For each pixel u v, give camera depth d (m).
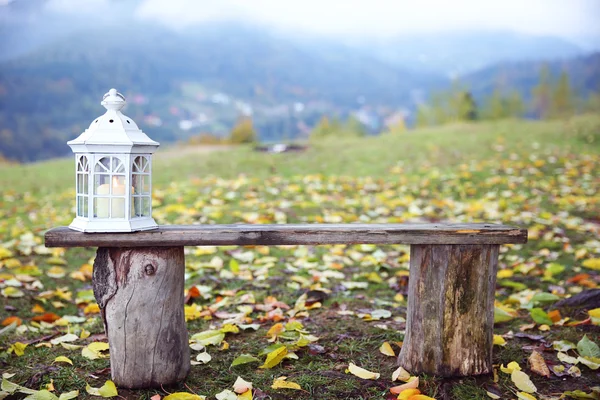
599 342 3.35
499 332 3.64
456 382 2.87
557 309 3.92
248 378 2.91
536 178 9.00
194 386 2.82
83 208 2.74
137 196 2.75
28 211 8.30
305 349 3.25
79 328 3.80
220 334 3.30
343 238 2.79
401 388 2.71
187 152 13.12
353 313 3.93
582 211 7.35
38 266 5.29
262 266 5.18
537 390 2.85
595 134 12.04
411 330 2.98
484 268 2.91
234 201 7.89
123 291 2.71
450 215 7.23
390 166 10.22
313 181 9.14
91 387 2.79
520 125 14.10
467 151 11.07
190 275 4.86
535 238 6.15
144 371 2.75
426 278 2.91
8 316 4.03
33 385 2.80
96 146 2.61
